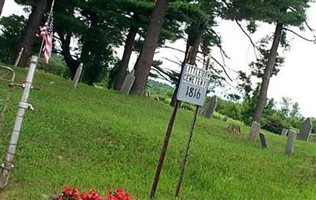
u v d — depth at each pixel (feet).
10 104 43.50
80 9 110.93
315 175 47.67
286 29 109.50
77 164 33.17
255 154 51.60
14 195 25.11
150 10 96.94
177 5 92.27
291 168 48.44
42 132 37.99
